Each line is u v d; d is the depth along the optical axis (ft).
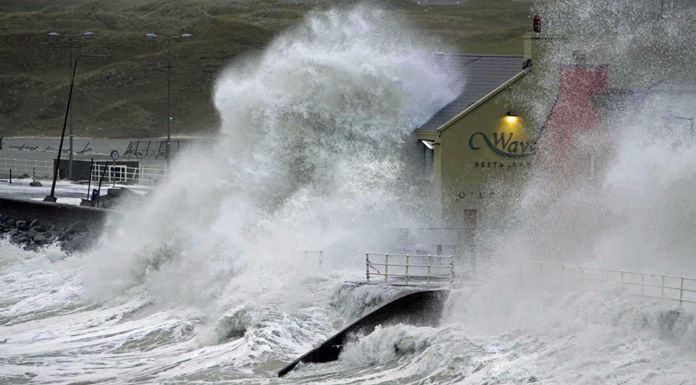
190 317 501.97
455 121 540.52
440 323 415.23
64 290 594.24
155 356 441.27
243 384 386.52
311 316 449.89
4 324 530.27
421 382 370.12
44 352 456.86
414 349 395.14
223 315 465.88
